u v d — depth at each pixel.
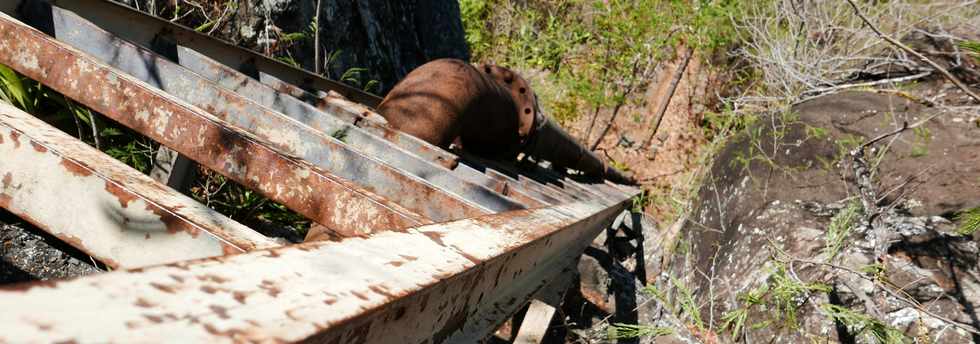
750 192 4.89
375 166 1.79
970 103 4.49
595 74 11.34
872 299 3.18
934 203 3.83
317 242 0.57
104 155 1.12
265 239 1.00
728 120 7.88
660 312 4.50
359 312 0.46
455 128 3.33
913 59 5.23
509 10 11.73
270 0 4.37
